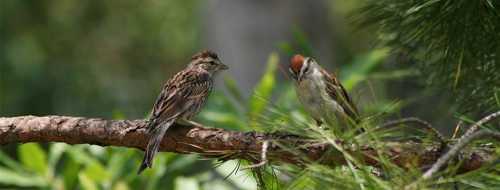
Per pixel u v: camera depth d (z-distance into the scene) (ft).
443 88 28.66
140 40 82.89
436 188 18.78
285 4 67.56
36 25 77.46
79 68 78.07
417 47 28.12
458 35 25.20
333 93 30.68
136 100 79.87
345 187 18.61
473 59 26.05
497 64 25.94
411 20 25.90
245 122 41.04
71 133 27.04
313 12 69.05
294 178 20.12
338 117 22.08
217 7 67.87
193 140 26.23
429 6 25.02
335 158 20.74
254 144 24.61
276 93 46.55
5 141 27.48
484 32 25.26
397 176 18.49
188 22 82.69
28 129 27.17
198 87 32.89
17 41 74.90
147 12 84.07
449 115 34.32
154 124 26.58
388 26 27.17
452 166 19.54
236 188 43.47
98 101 77.41
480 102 27.50
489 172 20.13
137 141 26.91
